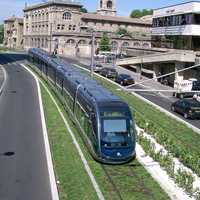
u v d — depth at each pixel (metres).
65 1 130.75
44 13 136.25
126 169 23.47
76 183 20.72
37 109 40.09
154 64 71.12
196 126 37.22
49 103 43.78
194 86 55.84
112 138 24.12
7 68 81.75
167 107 46.38
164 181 22.00
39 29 141.25
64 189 19.95
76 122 31.67
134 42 130.12
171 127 35.84
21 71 77.31
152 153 25.84
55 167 23.09
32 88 55.44
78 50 126.62
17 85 57.78
